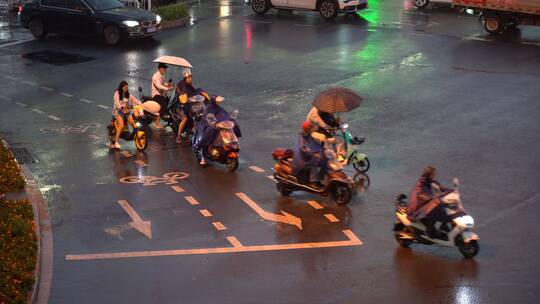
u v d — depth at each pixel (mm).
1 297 10656
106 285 11836
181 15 33219
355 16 34188
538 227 13680
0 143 18000
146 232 13734
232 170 16719
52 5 30703
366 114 20609
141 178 16516
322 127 16516
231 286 11766
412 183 15906
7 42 30594
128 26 29328
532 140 18359
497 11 29953
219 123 16656
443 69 25172
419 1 35344
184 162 17516
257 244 13219
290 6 34062
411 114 20547
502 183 15773
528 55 26938
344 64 26062
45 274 12125
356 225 13938
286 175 15156
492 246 12969
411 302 11219
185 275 12133
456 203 12414
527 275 11945
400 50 27875
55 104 22312
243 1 38625
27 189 15891
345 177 14711
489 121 19812
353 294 11477
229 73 25250
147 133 19750
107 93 23359
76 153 18234
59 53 28594
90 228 13953
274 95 22688
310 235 13547
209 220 14242
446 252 12805
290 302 11266
